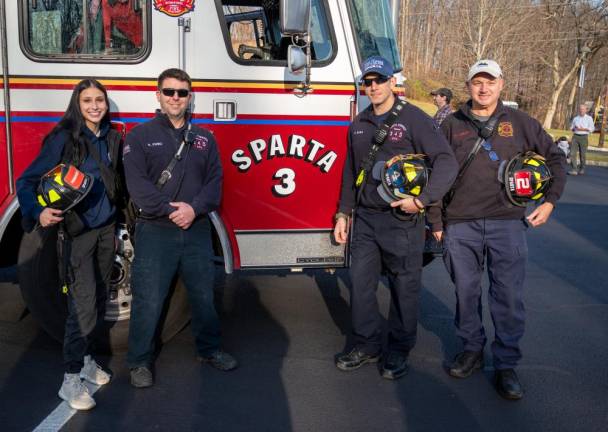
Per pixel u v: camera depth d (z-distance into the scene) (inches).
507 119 153.3
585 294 238.4
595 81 2142.0
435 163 148.0
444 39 1923.0
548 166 153.5
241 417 141.7
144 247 149.3
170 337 173.2
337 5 166.4
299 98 166.9
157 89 155.5
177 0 159.6
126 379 157.8
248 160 167.5
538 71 2078.0
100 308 148.0
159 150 145.8
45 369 162.4
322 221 173.5
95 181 139.1
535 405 150.9
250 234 170.9
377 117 154.2
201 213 149.0
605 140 1462.8
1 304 208.7
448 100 311.0
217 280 243.6
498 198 153.4
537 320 209.0
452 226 159.2
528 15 1881.2
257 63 164.2
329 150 170.2
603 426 141.7
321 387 157.0
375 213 156.2
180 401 148.2
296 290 234.2
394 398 152.6
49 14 156.6
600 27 1814.7
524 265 155.8
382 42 176.7
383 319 206.7
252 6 188.9
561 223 380.2
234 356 173.9
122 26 159.0
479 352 165.6
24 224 134.6
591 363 175.3
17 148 158.2
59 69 157.2
